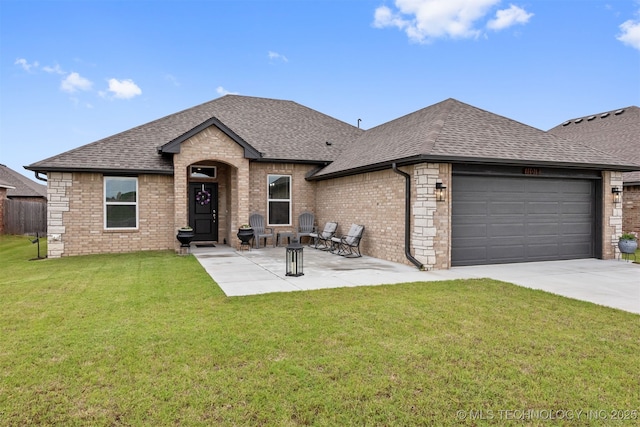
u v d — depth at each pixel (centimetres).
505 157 951
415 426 281
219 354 400
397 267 958
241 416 292
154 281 764
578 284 760
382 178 1105
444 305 589
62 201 1199
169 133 1456
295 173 1503
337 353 405
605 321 512
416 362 384
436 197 920
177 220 1246
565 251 1102
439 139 973
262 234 1399
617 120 1783
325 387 335
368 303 600
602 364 380
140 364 376
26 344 424
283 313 544
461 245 980
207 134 1278
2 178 2739
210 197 1503
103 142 1337
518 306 586
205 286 716
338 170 1245
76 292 669
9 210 2006
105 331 466
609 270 930
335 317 527
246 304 592
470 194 989
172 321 505
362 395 322
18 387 332
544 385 339
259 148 1470
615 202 1126
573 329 481
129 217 1286
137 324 492
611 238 1125
